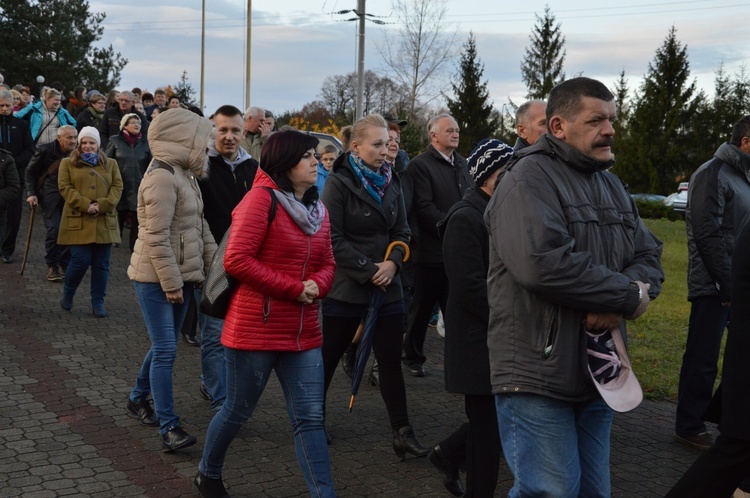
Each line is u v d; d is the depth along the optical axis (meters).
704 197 4.88
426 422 5.55
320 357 3.88
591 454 3.04
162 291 4.73
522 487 2.92
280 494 4.23
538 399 2.88
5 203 8.67
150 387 5.10
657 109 52.84
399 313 4.79
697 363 5.13
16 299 9.07
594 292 2.73
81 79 42.12
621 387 2.87
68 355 6.95
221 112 5.30
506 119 56.31
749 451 3.20
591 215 2.90
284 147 3.75
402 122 6.71
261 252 3.72
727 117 52.97
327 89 55.66
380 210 4.81
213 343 5.29
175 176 4.73
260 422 5.41
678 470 4.80
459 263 3.65
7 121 11.86
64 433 5.07
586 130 2.91
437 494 4.30
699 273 5.06
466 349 3.67
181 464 4.60
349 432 5.28
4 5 40.94
